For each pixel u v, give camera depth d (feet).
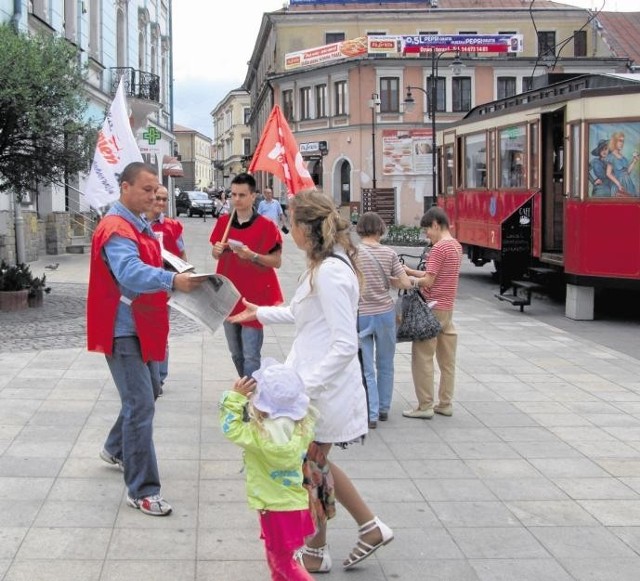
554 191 48.75
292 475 12.23
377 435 21.94
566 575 13.91
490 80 157.38
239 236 22.06
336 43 159.22
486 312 46.42
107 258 15.17
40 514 15.72
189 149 409.49
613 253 41.68
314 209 13.20
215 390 25.88
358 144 157.17
